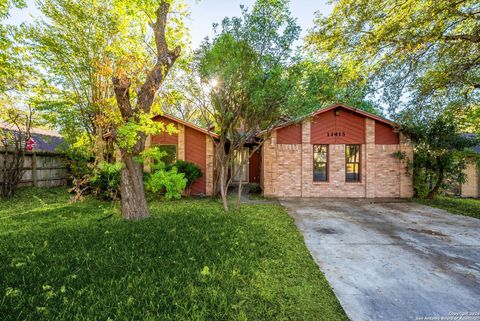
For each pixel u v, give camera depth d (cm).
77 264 351
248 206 884
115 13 966
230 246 437
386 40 910
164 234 493
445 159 1030
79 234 485
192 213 706
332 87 708
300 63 664
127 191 620
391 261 408
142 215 628
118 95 569
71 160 1154
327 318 253
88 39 1044
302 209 865
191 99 867
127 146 570
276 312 256
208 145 1170
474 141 988
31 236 470
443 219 720
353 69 1048
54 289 283
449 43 876
